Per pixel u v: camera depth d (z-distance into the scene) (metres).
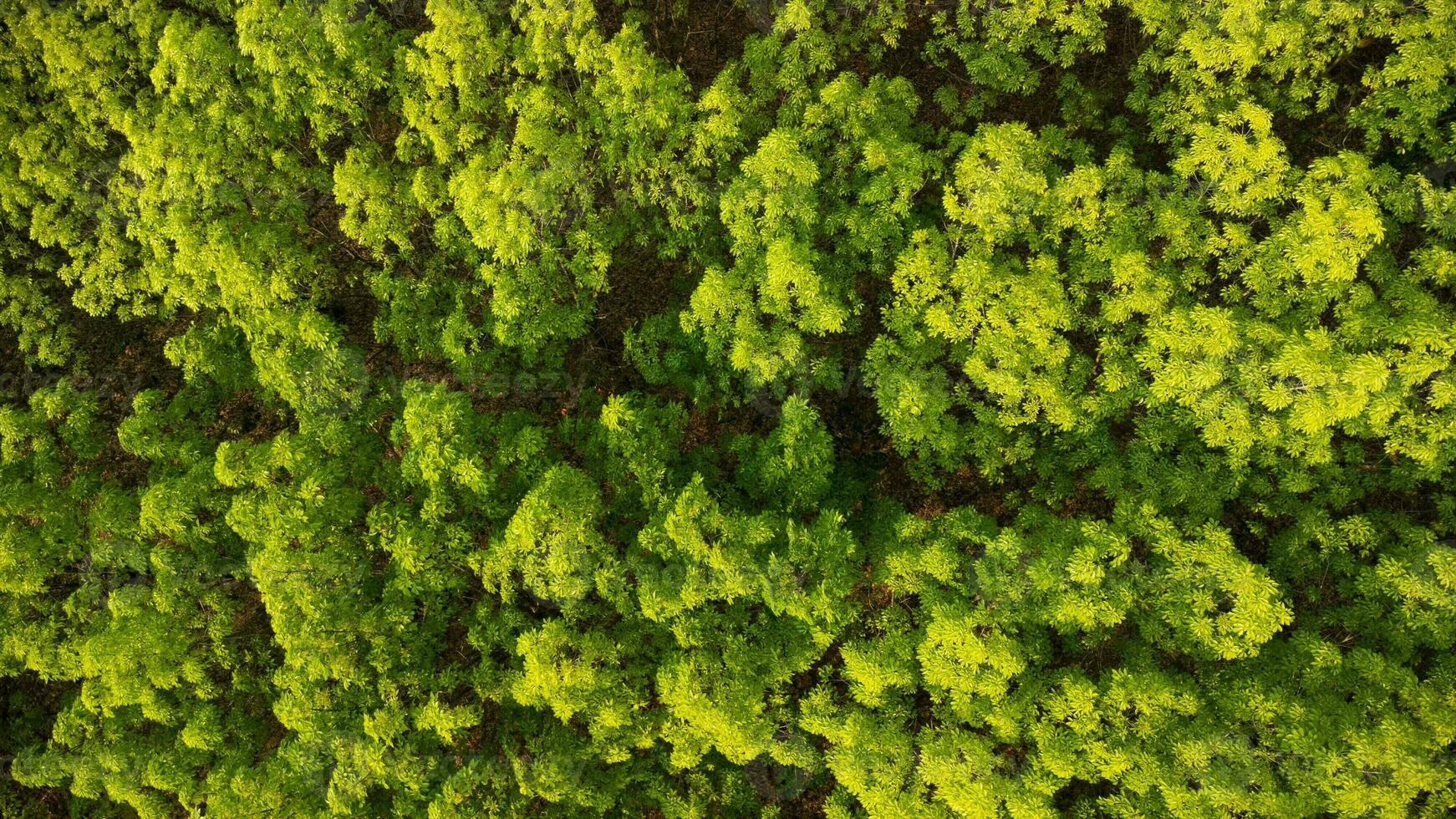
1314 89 16.02
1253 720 11.86
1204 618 12.08
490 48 17.08
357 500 14.69
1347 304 13.41
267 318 16.41
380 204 17.34
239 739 16.16
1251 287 13.91
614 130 16.94
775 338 14.82
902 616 13.33
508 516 14.09
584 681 12.45
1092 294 15.99
